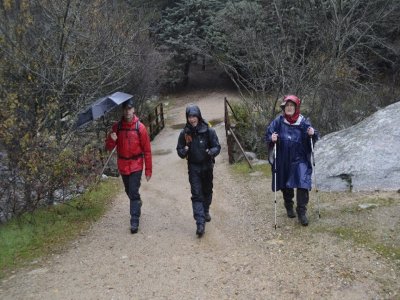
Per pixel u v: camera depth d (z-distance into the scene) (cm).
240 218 643
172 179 952
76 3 869
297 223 583
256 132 1186
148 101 2217
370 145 693
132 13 1711
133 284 461
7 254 541
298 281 442
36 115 693
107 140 606
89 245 567
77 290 453
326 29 1288
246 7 1611
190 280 462
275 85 1174
